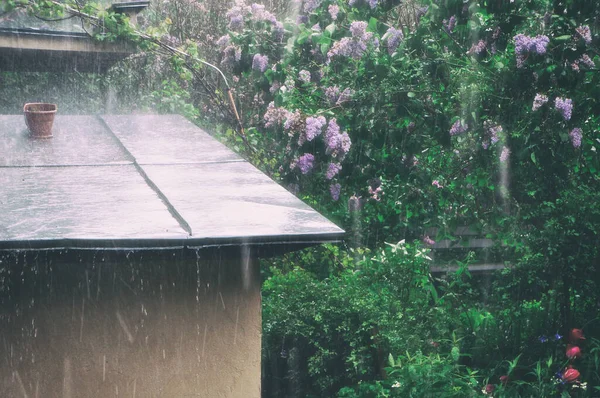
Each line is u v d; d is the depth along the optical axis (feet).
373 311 16.21
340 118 18.54
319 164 19.04
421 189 19.38
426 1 17.79
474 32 17.20
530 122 16.94
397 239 22.33
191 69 24.06
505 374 17.72
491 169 18.49
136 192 11.57
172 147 15.20
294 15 22.02
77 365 10.23
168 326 10.48
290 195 11.71
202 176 12.76
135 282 10.27
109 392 10.39
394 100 17.99
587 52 16.81
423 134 18.45
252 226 9.82
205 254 9.58
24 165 13.23
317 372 15.39
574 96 17.03
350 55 18.13
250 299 10.81
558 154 17.21
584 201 18.57
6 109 28.50
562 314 19.15
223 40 21.22
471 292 21.26
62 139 15.75
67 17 22.35
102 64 28.19
